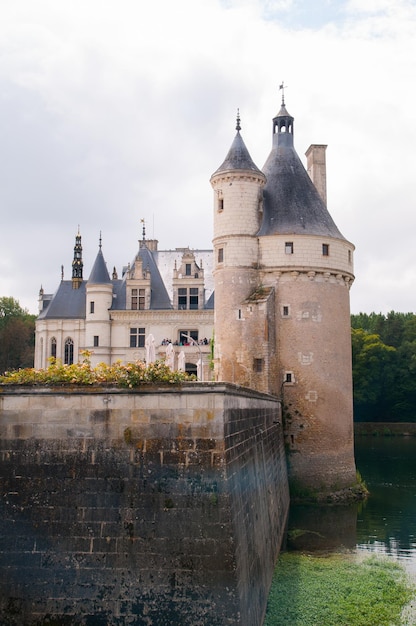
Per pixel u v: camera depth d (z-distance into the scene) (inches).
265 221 1878.7
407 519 1486.2
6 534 625.0
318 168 2169.0
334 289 1849.2
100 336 2984.7
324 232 1852.9
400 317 4815.5
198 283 2992.1
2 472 636.7
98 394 641.0
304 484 1738.4
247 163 1884.8
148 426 633.0
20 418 644.7
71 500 626.2
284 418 1768.0
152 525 615.2
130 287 3026.6
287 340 1798.7
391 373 4210.1
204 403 631.8
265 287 1824.6
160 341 2965.1
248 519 757.9
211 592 598.5
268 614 832.9
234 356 1801.2
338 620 819.4
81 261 3319.4
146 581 605.9
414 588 965.2
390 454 2856.8
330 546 1231.5
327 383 1788.9
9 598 612.7
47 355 3122.5
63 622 604.1
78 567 613.3
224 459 622.5
